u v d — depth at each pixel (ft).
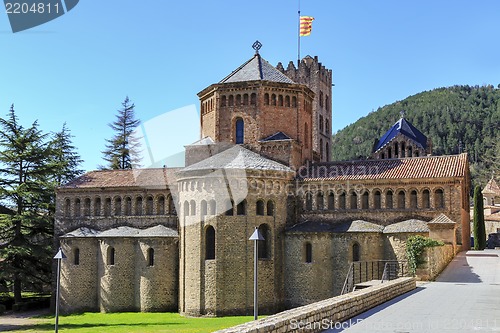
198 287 192.24
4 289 240.94
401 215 203.72
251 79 231.30
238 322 172.96
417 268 162.20
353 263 176.45
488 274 168.96
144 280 213.05
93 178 250.78
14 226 251.60
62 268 228.63
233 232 193.06
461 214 202.59
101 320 192.44
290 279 200.34
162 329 159.84
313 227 203.51
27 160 257.55
